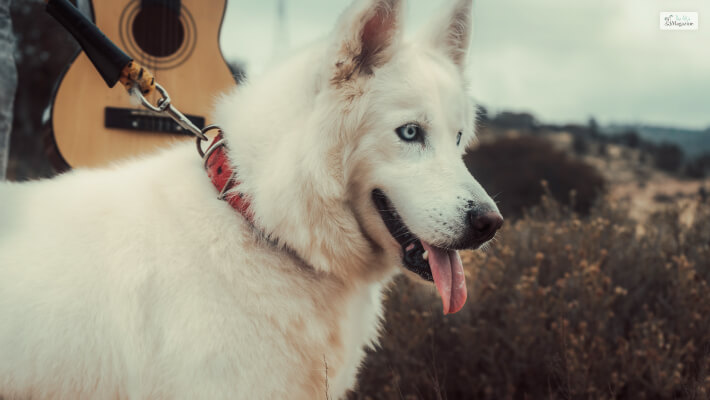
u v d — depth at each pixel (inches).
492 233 74.4
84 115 123.4
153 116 126.0
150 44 132.6
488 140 556.4
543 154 515.5
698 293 126.4
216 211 72.4
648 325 126.0
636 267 146.4
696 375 112.2
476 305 134.0
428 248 77.0
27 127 470.0
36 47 469.7
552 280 143.1
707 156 735.1
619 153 772.0
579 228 157.5
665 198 585.9
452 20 90.9
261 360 68.2
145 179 76.0
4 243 70.6
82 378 67.9
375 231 79.0
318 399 75.7
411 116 75.6
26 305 67.1
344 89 73.7
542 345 123.4
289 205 71.6
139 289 67.4
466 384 130.2
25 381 67.4
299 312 71.9
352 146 75.1
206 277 68.3
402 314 131.3
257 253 71.7
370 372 132.0
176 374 65.6
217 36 133.6
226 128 78.4
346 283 79.2
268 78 81.7
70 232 70.7
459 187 74.7
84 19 75.0
